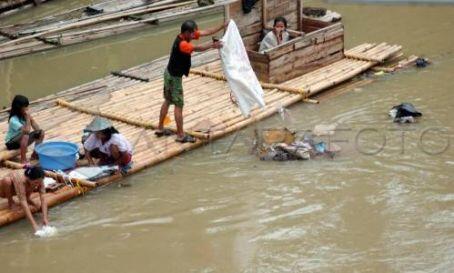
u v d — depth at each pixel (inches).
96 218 671.1
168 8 1295.5
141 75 1005.2
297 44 962.1
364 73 1009.5
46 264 604.1
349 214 665.6
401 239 622.8
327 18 1185.4
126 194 712.4
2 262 607.2
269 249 617.6
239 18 971.3
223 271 587.8
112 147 729.0
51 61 1111.0
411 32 1171.9
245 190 714.2
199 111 876.6
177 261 604.4
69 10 1302.9
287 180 729.0
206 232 646.5
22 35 1165.1
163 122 809.5
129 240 637.3
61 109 897.5
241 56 820.0
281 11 1032.2
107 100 914.7
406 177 724.7
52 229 648.4
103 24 1222.9
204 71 1000.9
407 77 984.9
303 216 665.6
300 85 941.8
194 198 702.5
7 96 986.1
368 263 589.6
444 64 1028.5
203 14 1286.9
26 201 652.7
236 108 885.8
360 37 1155.9
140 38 1205.1
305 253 609.0
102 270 594.2
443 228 636.1
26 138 744.3
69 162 737.0
